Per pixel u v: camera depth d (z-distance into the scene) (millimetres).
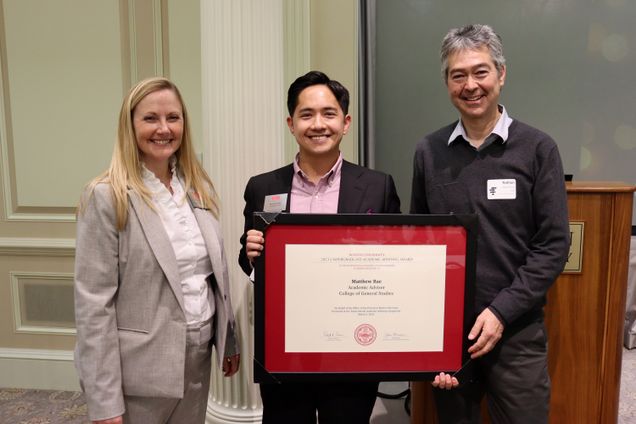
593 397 1783
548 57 3230
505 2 3213
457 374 1289
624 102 3221
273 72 1836
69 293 2664
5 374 2703
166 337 1218
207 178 1434
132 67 2488
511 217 1362
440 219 1245
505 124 1377
